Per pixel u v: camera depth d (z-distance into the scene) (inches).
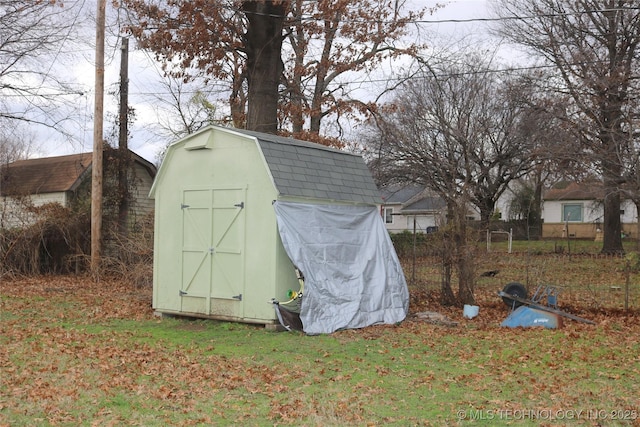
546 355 397.1
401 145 1141.7
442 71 1135.0
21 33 933.8
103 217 954.7
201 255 520.7
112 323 515.5
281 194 479.2
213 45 869.8
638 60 888.9
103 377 329.7
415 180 1160.2
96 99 833.5
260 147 490.3
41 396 292.0
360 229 537.3
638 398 304.5
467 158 932.6
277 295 480.7
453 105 1128.2
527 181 1754.4
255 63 851.4
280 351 405.4
